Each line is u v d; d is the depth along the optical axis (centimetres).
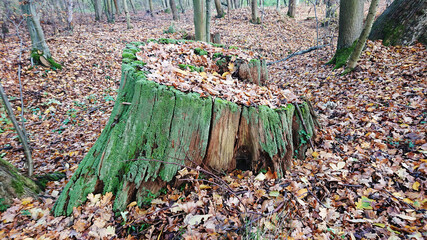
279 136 254
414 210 215
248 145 255
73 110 631
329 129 358
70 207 226
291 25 1592
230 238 192
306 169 276
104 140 236
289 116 266
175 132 222
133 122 222
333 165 275
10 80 696
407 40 629
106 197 225
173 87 229
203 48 441
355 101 452
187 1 2964
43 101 648
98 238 200
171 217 215
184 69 322
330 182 257
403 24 643
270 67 926
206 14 733
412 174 255
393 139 318
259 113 244
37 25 762
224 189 239
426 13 608
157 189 233
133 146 223
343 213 222
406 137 315
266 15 1720
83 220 214
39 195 272
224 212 218
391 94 434
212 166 248
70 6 1286
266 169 262
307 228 208
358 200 232
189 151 231
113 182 228
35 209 239
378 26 712
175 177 236
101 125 563
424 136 303
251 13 1725
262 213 216
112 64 932
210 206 221
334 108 446
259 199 233
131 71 252
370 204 227
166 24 1650
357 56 572
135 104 221
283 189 243
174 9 1797
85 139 504
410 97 409
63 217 225
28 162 308
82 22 1780
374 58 604
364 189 246
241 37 1289
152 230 204
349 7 670
